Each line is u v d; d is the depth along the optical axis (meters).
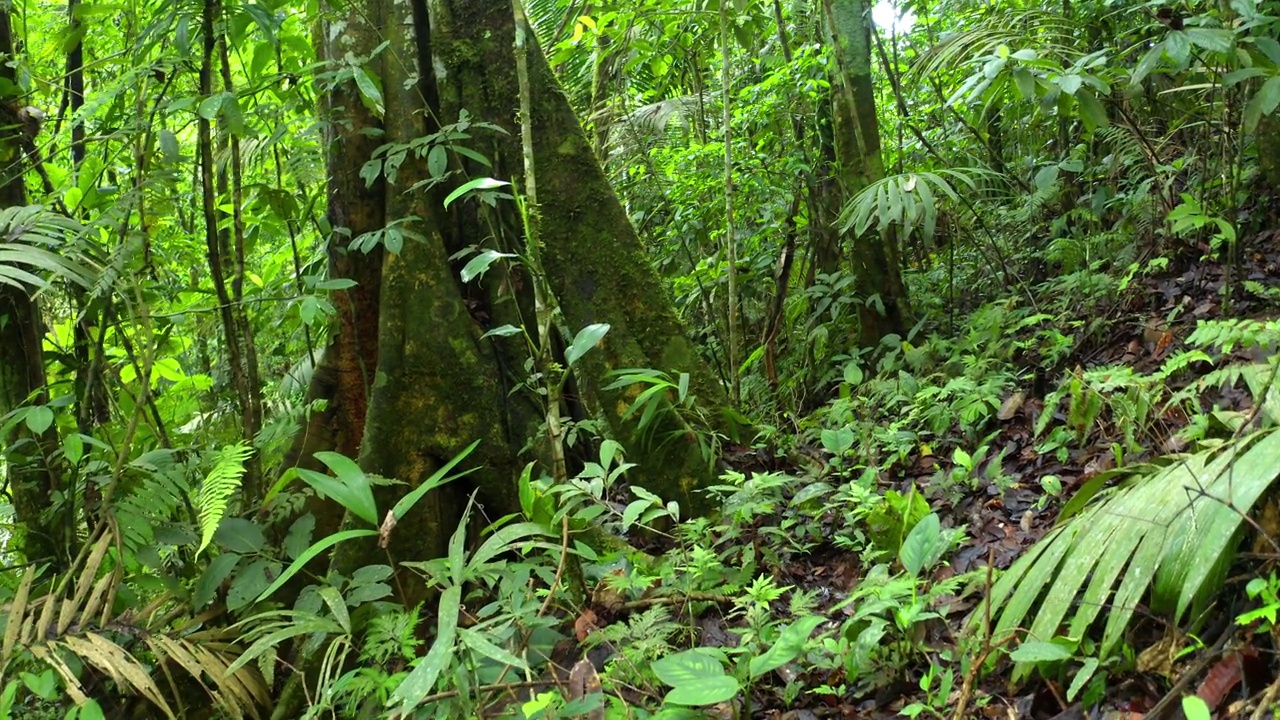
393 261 3.17
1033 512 2.76
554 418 2.59
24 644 2.36
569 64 6.00
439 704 2.08
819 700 2.18
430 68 3.35
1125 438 2.72
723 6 4.03
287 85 3.52
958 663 2.13
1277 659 1.69
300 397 3.69
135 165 3.29
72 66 3.67
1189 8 3.68
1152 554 1.78
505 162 3.33
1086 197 4.68
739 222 5.22
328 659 2.20
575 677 1.99
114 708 2.72
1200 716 1.32
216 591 2.77
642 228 5.52
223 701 2.50
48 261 2.35
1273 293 3.33
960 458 2.93
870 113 4.38
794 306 4.66
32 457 2.87
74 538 2.92
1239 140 3.58
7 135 2.97
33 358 2.98
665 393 3.22
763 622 2.18
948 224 4.75
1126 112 4.32
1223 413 2.26
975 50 3.71
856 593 2.06
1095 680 1.85
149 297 3.24
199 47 3.20
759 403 4.23
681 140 5.56
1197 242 3.99
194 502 2.80
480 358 3.15
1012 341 3.89
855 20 4.34
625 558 2.81
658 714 1.90
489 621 2.17
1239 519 1.69
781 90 4.80
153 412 3.28
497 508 3.13
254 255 4.71
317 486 2.10
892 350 4.31
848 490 2.86
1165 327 3.60
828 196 4.66
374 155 3.09
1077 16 4.46
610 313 3.32
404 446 3.08
